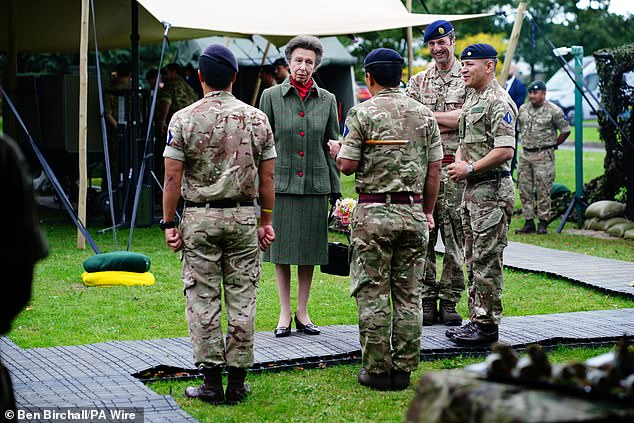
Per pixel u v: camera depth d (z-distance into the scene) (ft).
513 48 32.17
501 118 17.99
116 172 39.86
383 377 16.07
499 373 8.02
